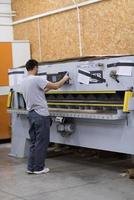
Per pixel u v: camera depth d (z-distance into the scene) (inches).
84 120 206.8
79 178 194.7
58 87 204.7
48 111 211.0
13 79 258.5
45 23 309.0
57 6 293.9
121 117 180.2
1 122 314.2
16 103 258.2
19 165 233.9
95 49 264.5
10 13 341.1
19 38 341.1
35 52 323.6
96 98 202.5
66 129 214.1
